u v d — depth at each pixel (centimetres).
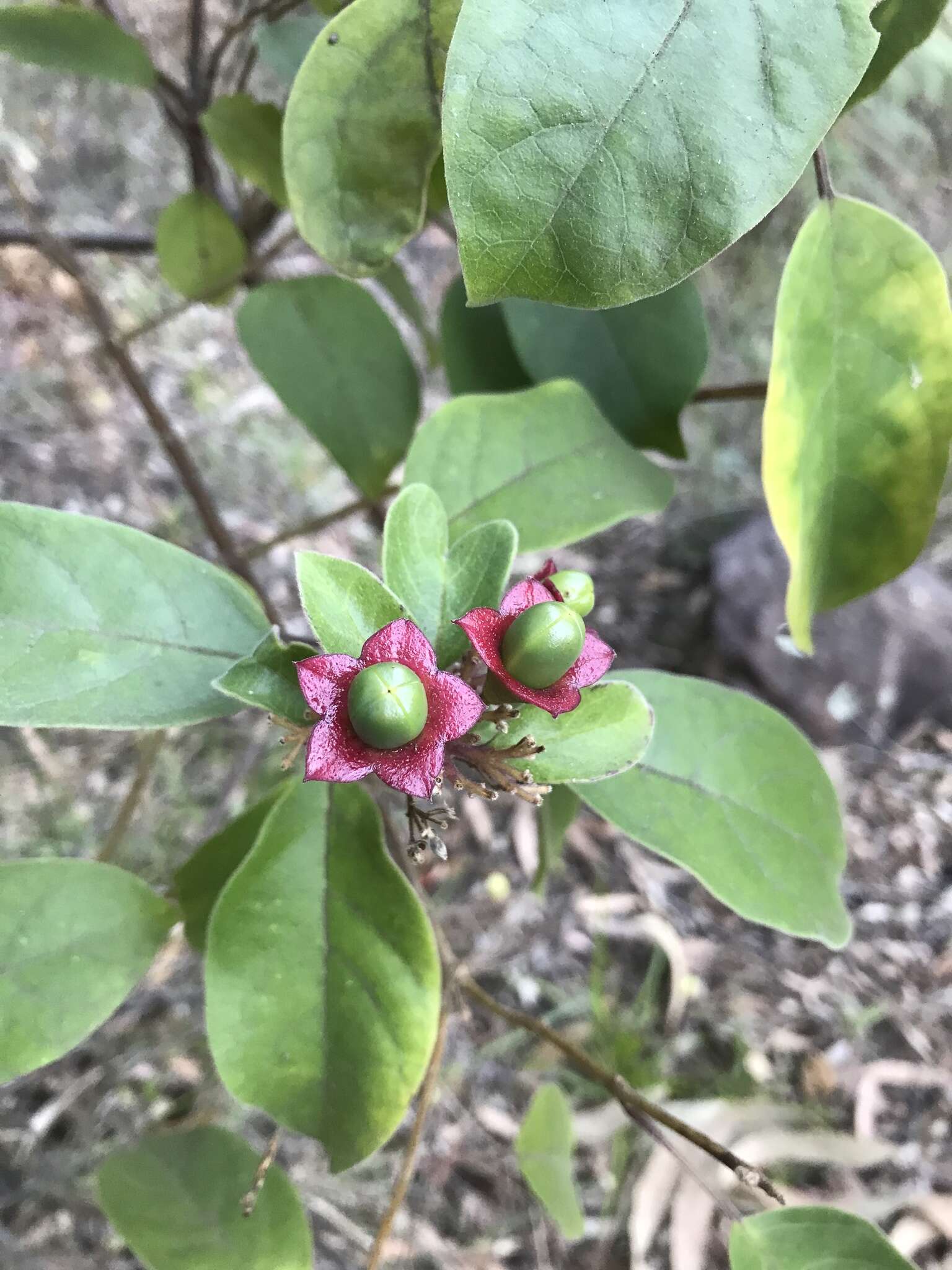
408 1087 15
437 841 13
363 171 15
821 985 47
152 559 15
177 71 31
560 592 12
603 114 10
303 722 13
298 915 15
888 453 15
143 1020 38
